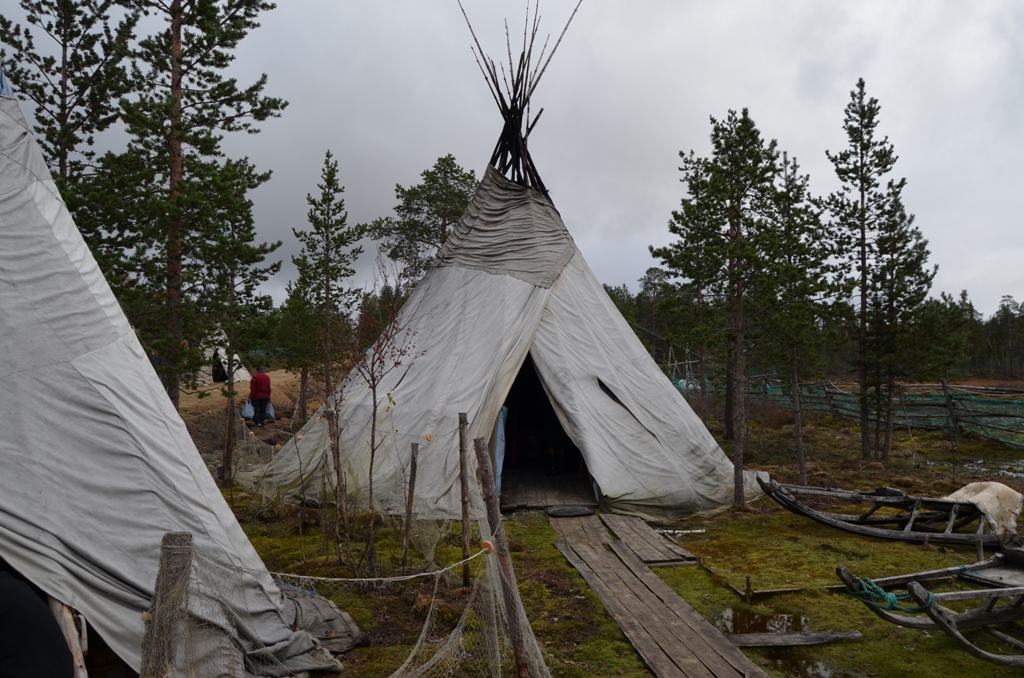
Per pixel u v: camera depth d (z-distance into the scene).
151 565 5.05
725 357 21.86
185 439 5.86
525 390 17.17
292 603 6.58
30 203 5.55
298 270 19.25
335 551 9.13
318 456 12.32
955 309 20.12
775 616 7.30
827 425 25.84
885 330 18.92
